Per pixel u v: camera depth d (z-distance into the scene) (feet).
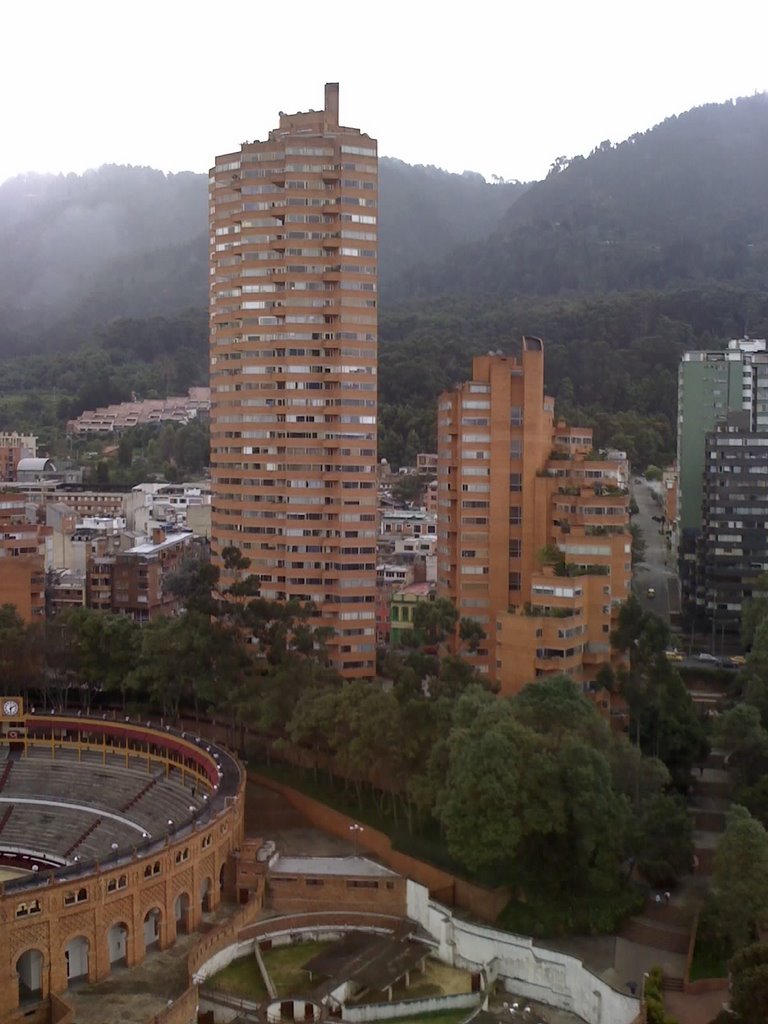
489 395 615.57
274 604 574.15
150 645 555.69
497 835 375.04
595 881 380.17
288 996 343.05
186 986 351.05
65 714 536.83
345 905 406.41
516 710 433.48
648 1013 312.29
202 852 394.11
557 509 601.62
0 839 465.06
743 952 300.40
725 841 360.69
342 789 495.82
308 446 652.48
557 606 532.32
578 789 383.65
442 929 384.47
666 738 495.82
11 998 332.39
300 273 650.02
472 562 619.26
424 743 439.22
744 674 574.97
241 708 514.27
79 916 349.82
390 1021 345.51
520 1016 349.61
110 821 466.29
